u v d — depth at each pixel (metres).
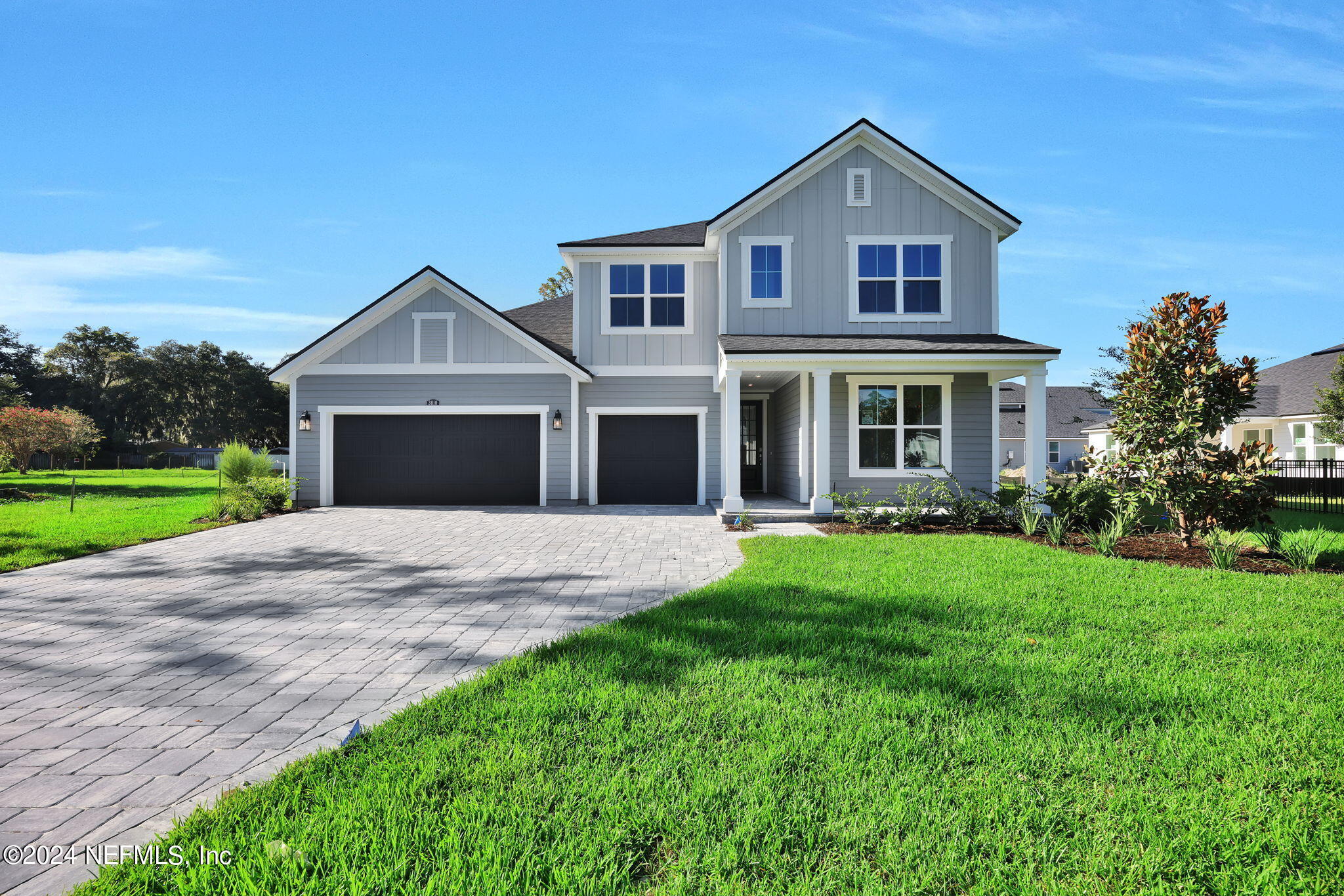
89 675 4.64
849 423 14.84
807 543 9.93
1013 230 15.28
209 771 3.24
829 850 2.50
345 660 4.94
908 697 3.90
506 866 2.36
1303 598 6.25
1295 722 3.57
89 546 10.24
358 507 16.05
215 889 2.28
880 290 15.20
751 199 15.04
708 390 16.53
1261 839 2.54
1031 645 4.92
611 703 3.81
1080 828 2.65
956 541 9.96
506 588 7.48
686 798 2.79
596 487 16.48
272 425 64.50
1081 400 41.00
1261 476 9.14
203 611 6.46
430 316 16.33
